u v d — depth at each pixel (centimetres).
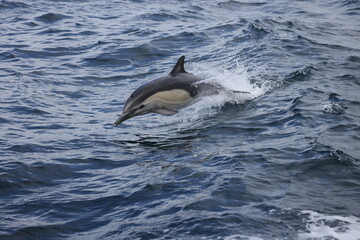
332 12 7325
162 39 5969
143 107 3581
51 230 2550
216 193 2720
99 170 3161
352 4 7681
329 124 3525
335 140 3284
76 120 3962
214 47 5650
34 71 5044
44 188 2955
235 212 2545
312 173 2911
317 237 2348
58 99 4394
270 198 2666
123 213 2658
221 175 2919
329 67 4803
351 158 3041
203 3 7844
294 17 6962
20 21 6788
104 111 4159
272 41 5647
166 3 7825
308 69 4650
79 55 5547
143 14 7144
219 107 3966
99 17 7050
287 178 2864
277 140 3344
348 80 4444
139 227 2508
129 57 5469
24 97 4372
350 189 2747
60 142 3550
